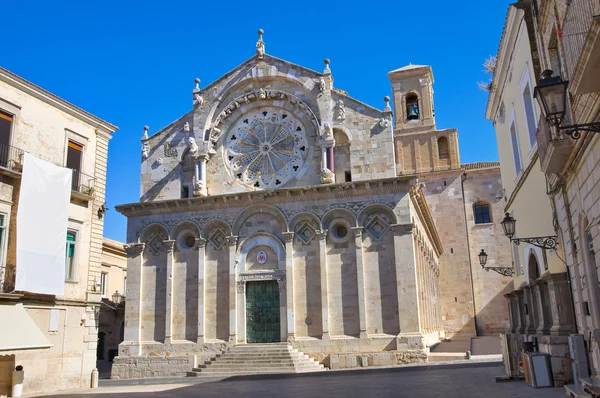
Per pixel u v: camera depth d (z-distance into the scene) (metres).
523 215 26.83
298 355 33.12
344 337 33.62
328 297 34.44
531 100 23.27
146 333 37.03
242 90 40.50
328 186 35.28
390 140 36.53
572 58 14.10
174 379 32.25
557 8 16.39
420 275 37.03
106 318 51.03
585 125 11.73
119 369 36.28
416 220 38.09
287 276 35.16
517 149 28.05
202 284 36.56
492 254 53.53
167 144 40.59
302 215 36.06
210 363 34.09
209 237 37.62
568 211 18.36
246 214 37.22
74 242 30.02
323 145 36.97
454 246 53.81
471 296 52.47
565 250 19.36
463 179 55.91
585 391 13.91
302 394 19.69
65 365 28.20
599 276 15.23
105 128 33.38
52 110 29.66
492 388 17.66
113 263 54.28
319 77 38.53
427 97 58.34
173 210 38.44
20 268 25.80
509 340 20.19
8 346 23.31
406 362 31.88
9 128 27.20
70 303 28.98
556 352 17.25
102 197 32.56
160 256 38.16
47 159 29.02
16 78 27.34
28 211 26.62
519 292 26.64
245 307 36.06
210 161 39.75
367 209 35.00
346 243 35.12
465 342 46.06
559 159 16.86
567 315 19.06
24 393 25.53
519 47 24.08
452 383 20.08
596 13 11.78
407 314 32.84
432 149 56.22
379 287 33.91
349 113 37.72
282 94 39.34
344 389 20.67
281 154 38.94
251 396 19.91
